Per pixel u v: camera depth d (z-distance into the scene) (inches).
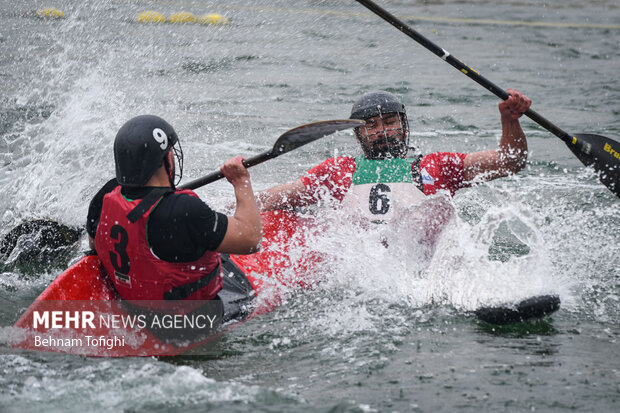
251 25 2245.3
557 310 482.9
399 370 408.8
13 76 1334.9
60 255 611.2
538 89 1412.4
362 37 2096.5
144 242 438.0
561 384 387.2
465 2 3105.3
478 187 814.5
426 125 1117.7
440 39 2069.4
